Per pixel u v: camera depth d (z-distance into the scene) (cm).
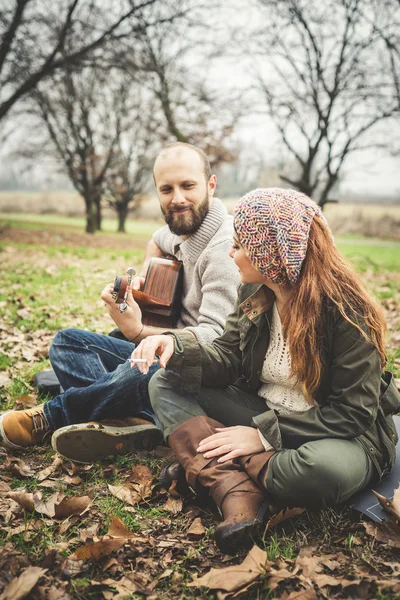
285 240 176
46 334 451
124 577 165
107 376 239
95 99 1977
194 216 253
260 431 188
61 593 159
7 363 364
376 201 2933
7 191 4856
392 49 1066
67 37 1154
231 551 173
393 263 1309
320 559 170
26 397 299
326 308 184
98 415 240
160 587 164
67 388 262
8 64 1187
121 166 2191
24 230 1853
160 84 1264
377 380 184
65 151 2053
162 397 204
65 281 750
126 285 241
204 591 159
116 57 1170
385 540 176
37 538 183
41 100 1659
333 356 187
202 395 210
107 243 1608
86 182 2064
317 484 175
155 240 297
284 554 175
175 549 179
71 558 171
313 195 1252
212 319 242
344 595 156
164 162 251
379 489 199
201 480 187
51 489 215
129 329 248
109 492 213
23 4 1046
